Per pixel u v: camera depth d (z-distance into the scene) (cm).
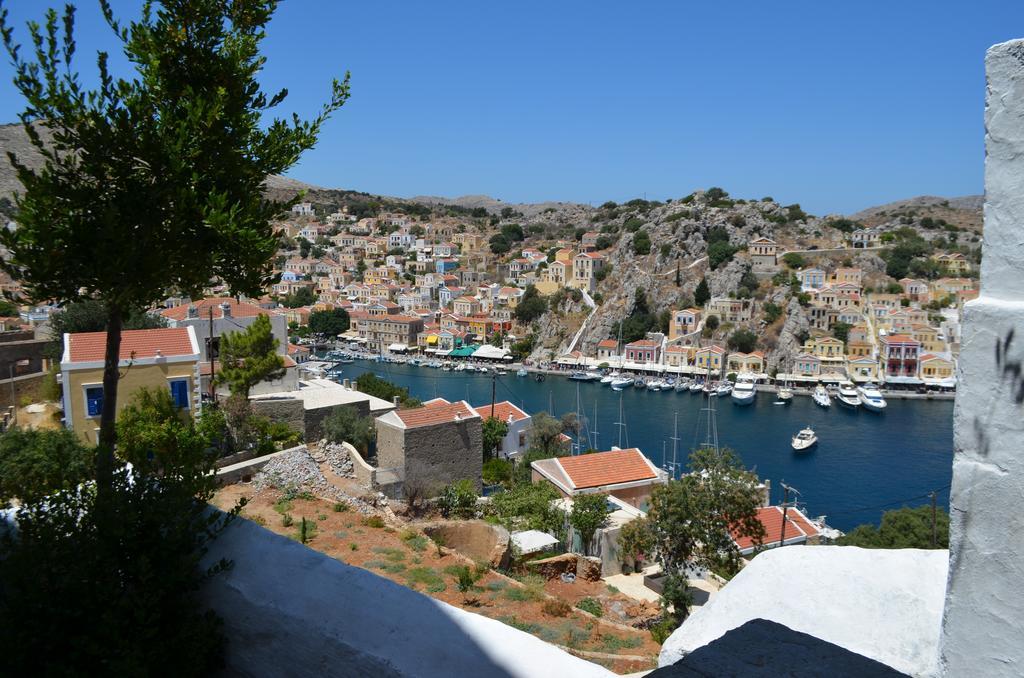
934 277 15812
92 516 659
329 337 17525
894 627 616
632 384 13438
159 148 722
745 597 702
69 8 684
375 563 1862
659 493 3020
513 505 3250
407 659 541
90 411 2939
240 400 3494
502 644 547
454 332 16712
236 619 634
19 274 694
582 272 17688
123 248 693
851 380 12988
